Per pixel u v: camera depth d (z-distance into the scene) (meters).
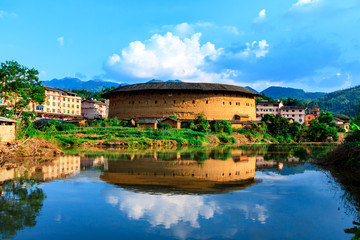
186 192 13.65
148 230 9.12
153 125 65.50
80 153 32.41
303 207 11.59
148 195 13.01
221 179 17.05
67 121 69.19
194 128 67.25
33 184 15.13
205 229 9.24
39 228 9.20
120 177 17.25
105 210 10.91
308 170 20.98
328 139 77.50
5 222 9.66
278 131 73.81
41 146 31.02
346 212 11.03
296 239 8.63
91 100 127.06
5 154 25.75
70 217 10.16
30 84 43.41
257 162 25.70
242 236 8.78
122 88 82.19
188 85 76.00
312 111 145.62
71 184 15.17
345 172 20.11
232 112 78.06
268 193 13.67
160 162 24.58
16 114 43.84
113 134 52.66
